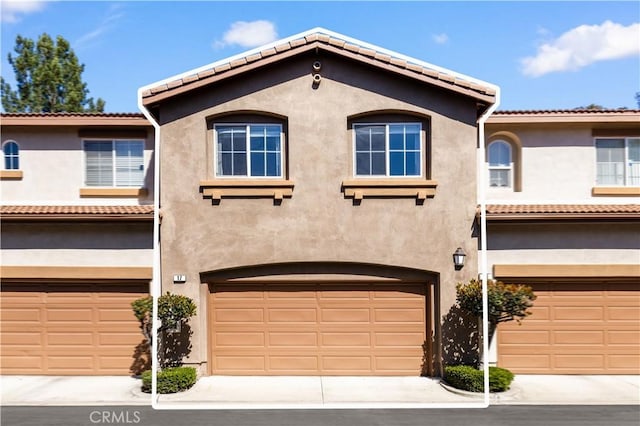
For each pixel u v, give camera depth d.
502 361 14.49
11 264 14.35
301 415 11.15
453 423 10.60
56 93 33.19
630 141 15.82
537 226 14.31
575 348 14.45
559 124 15.46
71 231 14.39
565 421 10.71
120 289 14.52
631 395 12.57
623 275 14.23
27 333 14.52
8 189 15.62
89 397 12.47
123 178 15.77
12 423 10.62
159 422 10.68
